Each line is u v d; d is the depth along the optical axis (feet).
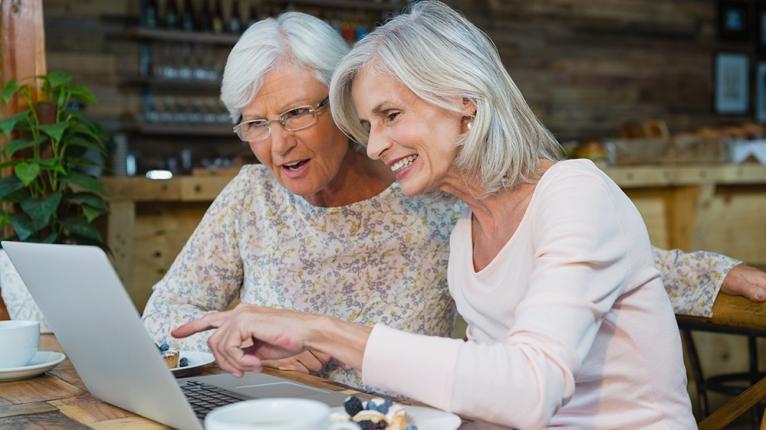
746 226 14.55
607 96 24.76
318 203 6.22
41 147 8.70
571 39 24.23
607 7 24.67
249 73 5.52
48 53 18.70
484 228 5.00
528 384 3.59
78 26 18.94
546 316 3.77
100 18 19.11
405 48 4.57
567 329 3.75
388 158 4.73
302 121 5.61
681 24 25.70
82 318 3.95
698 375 9.92
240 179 6.45
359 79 4.75
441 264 6.25
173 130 19.04
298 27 5.60
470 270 5.01
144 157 19.47
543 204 4.39
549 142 4.89
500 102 4.63
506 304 4.69
